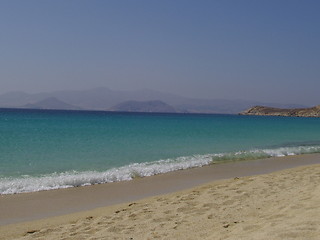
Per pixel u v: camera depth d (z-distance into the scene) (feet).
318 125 232.12
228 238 18.13
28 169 49.78
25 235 23.35
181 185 41.16
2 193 35.81
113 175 45.16
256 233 17.93
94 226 24.34
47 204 32.01
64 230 23.91
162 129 147.74
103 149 73.92
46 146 76.95
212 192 33.81
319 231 16.71
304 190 30.55
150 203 30.89
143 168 50.60
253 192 32.42
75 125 165.78
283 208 23.72
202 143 90.68
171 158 63.10
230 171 51.47
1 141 85.46
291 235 16.60
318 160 66.08
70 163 55.67
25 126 150.51
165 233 21.36
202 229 21.61
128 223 24.43
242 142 96.84
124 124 186.60
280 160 64.64
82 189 38.63
